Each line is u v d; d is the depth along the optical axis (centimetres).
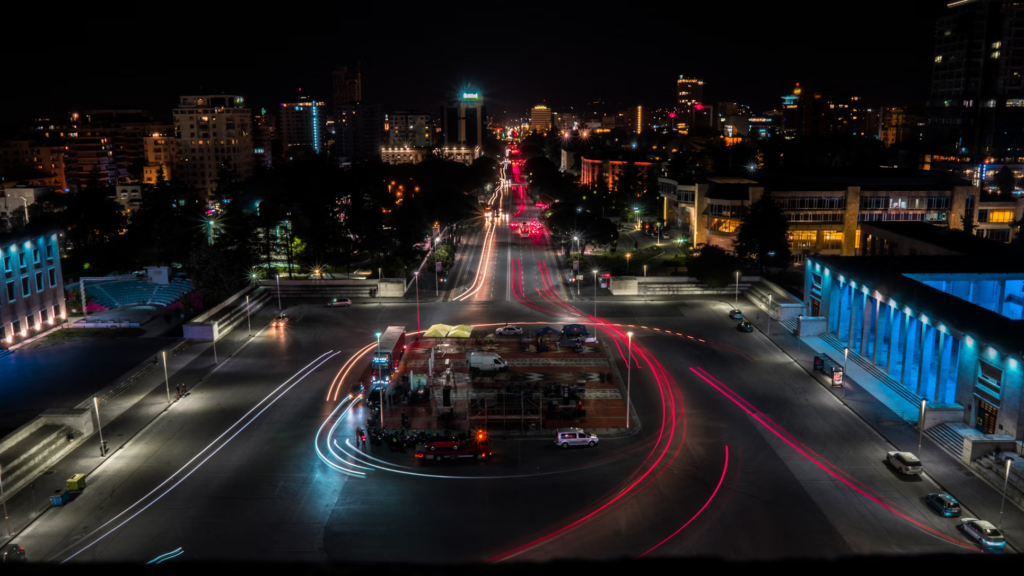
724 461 6669
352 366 9419
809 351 9925
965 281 9975
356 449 6988
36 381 8694
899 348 9225
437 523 5650
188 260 13788
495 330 11062
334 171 18100
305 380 8894
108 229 17512
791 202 16438
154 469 6581
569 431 7069
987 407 6969
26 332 10362
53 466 6625
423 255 16825
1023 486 5988
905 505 5888
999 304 9994
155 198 18388
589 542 5350
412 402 8119
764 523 5600
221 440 7188
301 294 13438
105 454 6838
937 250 11850
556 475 6438
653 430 7381
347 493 6134
